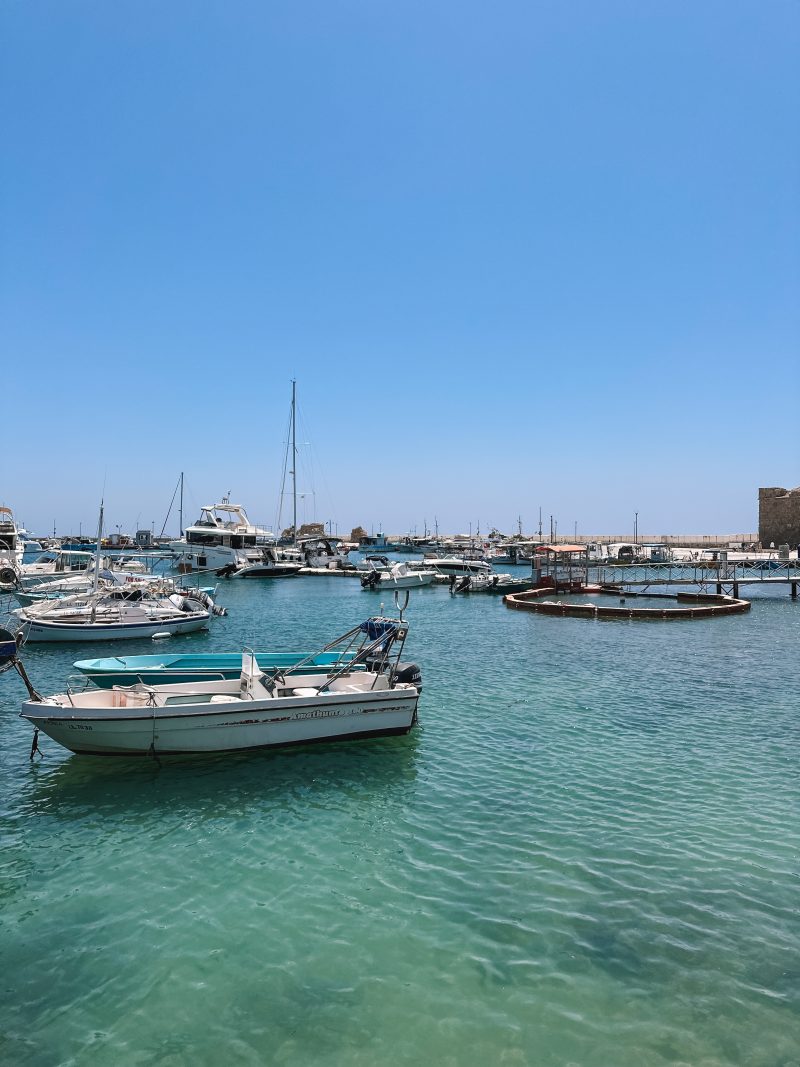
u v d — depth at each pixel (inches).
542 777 613.0
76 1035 305.1
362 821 524.7
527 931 379.2
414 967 350.6
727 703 876.0
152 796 576.4
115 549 4677.7
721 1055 291.6
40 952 363.9
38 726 627.5
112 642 1427.2
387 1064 288.2
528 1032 305.6
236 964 353.7
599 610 1841.8
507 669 1106.7
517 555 4180.6
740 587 2923.2
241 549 3639.3
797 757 661.3
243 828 515.8
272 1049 296.4
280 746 674.8
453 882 432.5
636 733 744.3
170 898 416.8
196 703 670.5
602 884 427.5
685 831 500.7
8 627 1357.0
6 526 3307.1
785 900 408.2
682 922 386.3
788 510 4473.4
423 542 5157.5
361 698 691.4
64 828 517.3
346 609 2156.7
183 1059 291.1
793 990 331.3
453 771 631.2
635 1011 318.0
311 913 399.2
